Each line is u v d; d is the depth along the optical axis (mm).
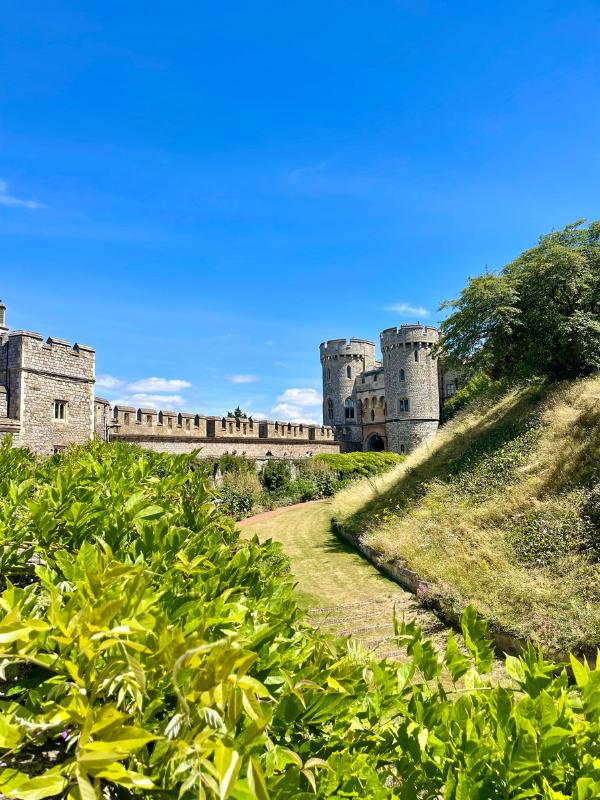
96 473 5117
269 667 2031
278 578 3586
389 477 22969
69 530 3447
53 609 1754
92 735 1396
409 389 47625
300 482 31156
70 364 20844
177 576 2748
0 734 1434
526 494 12789
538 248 19531
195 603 2195
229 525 4535
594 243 19266
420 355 47719
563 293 17703
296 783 1514
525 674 2152
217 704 1373
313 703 1948
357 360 58094
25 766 1604
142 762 1466
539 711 1826
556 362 18641
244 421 32250
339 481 33125
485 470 15703
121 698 1459
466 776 1644
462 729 1882
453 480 16703
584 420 14289
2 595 2018
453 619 9727
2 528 3271
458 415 26031
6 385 18938
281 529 21125
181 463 6074
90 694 1510
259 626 2301
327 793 1686
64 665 1611
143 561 2684
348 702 2078
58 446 20109
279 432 35594
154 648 1629
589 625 7695
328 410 58844
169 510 4152
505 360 20156
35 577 3082
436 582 11055
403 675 2262
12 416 18688
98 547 2635
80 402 21297
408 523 15336
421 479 18875
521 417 17781
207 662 1391
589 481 11750
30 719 1503
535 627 8188
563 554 10039
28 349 19016
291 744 1931
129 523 3463
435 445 22594
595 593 8578
